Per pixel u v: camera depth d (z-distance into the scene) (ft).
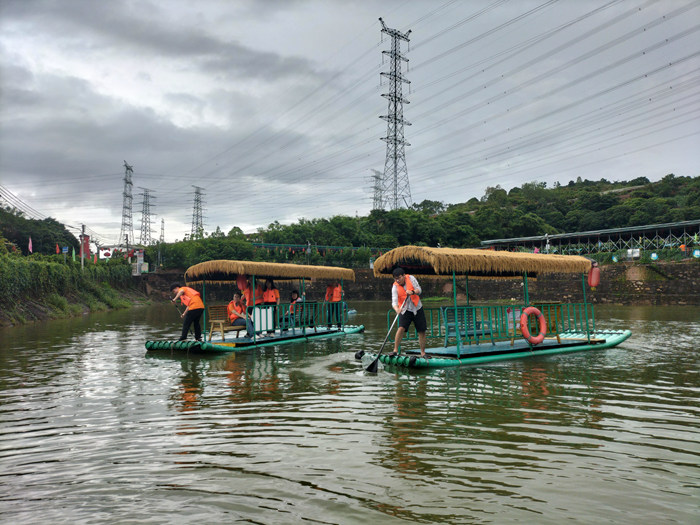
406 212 199.31
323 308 49.14
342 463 13.15
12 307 70.03
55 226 220.02
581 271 37.93
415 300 30.45
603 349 36.63
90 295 105.40
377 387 23.25
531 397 20.88
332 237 187.01
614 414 18.02
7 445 15.31
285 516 10.03
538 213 240.73
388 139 178.91
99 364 31.35
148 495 11.26
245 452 14.20
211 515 10.12
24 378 26.66
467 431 15.98
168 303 141.90
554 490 11.23
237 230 197.16
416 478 12.01
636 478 11.93
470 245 197.36
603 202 228.43
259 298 43.91
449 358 30.83
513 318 35.17
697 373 26.35
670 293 106.73
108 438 15.83
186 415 18.56
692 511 10.09
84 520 10.01
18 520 10.05
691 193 202.90
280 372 27.63
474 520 9.73
